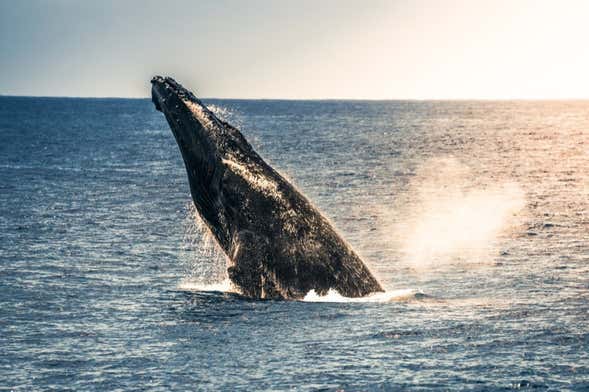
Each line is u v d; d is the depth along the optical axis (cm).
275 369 5147
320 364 5234
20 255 9119
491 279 8056
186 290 7325
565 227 11962
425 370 5162
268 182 6681
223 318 6153
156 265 8788
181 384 4922
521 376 5081
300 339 5672
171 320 6184
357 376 5053
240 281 6688
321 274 6638
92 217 12594
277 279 6638
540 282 7906
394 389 4869
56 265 8594
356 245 10331
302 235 6644
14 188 16862
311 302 6538
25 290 7306
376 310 6350
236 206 6656
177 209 13900
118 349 5531
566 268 8656
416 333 5838
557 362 5322
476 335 5831
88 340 5738
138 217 12738
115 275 8144
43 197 15338
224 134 6750
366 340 5672
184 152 6806
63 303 6825
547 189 18325
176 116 6788
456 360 5341
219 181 6669
